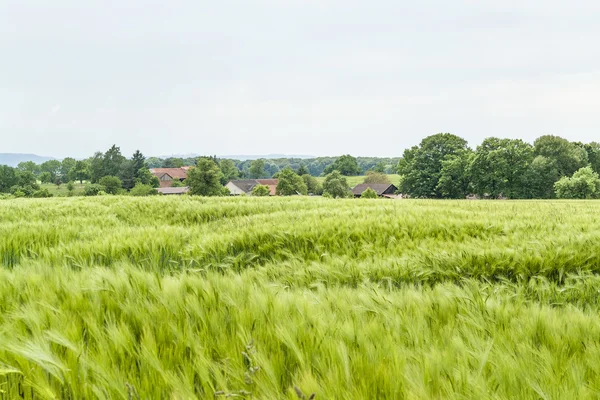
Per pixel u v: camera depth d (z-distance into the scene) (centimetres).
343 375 140
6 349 138
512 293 328
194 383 144
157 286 231
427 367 145
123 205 1285
